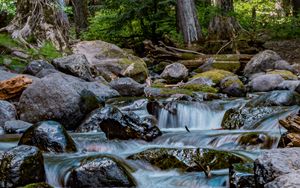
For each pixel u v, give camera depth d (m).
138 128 7.17
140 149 6.69
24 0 14.41
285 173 4.04
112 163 5.27
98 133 7.60
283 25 18.98
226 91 11.47
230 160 5.68
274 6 24.41
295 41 17.95
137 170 5.70
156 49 16.36
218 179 5.28
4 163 5.06
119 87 11.06
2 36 13.72
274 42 18.16
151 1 18.62
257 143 6.49
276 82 11.45
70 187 5.25
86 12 22.31
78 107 8.40
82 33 20.14
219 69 14.09
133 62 13.55
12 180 4.97
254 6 22.75
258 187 4.30
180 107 9.04
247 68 14.23
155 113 9.12
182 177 5.48
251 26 20.42
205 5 20.28
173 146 6.81
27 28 14.00
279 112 7.83
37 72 11.48
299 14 19.55
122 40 19.72
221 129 8.10
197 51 16.75
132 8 18.70
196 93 10.61
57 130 6.43
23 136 6.49
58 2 14.74
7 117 8.43
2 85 9.38
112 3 19.19
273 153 4.41
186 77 13.66
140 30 19.77
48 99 8.45
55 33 14.22
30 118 8.48
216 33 16.97
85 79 11.63
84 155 6.10
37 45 13.81
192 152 5.79
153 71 15.38
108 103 9.51
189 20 17.55
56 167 5.54
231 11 17.58
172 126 8.92
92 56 13.98
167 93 10.71
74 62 11.73
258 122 7.73
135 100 9.45
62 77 9.94
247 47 16.36
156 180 5.47
